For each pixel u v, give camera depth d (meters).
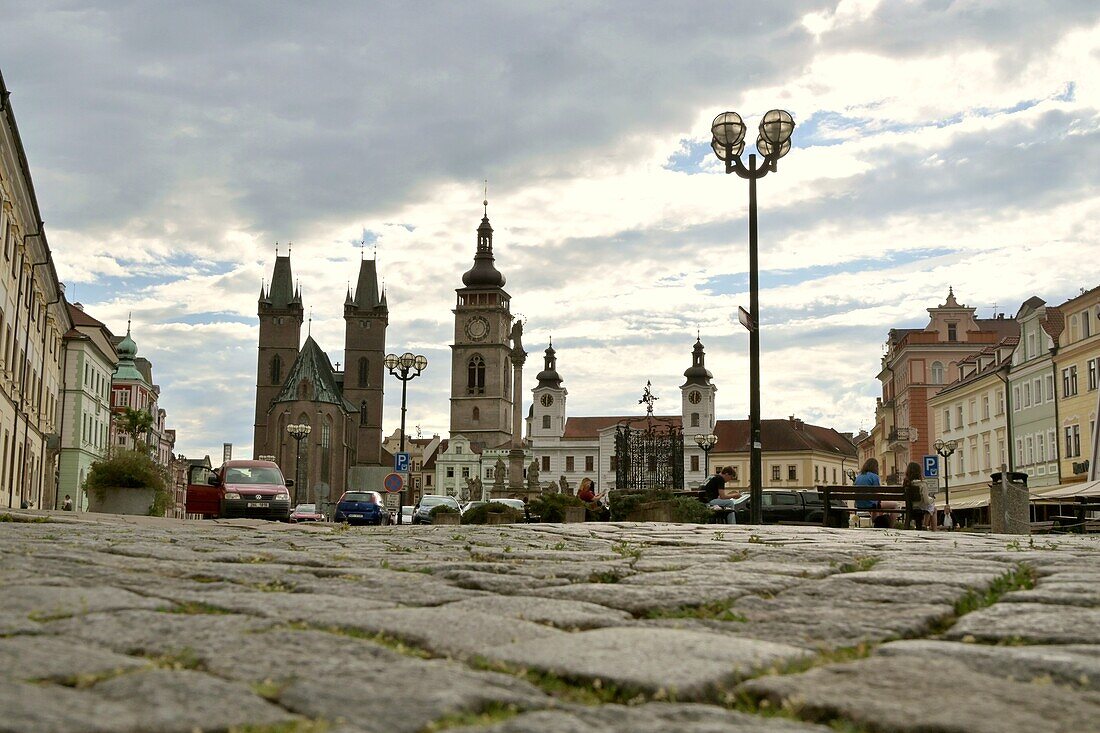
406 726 3.87
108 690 4.19
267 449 151.38
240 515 42.34
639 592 7.32
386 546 12.93
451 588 7.60
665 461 39.47
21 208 50.81
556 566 9.38
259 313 171.50
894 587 7.61
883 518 27.62
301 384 151.00
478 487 104.69
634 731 3.88
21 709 3.78
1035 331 69.75
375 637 5.60
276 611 6.27
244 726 3.80
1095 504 30.61
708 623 6.26
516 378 157.38
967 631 5.88
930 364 94.88
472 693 4.29
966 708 4.12
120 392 123.00
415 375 46.69
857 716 4.07
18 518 19.02
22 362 55.94
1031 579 8.65
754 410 23.20
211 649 5.04
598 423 180.38
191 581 7.86
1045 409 67.94
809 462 158.25
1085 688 4.49
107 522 19.52
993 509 25.36
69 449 81.88
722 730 3.89
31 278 58.06
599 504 32.72
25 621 5.65
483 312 177.38
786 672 4.86
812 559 10.59
